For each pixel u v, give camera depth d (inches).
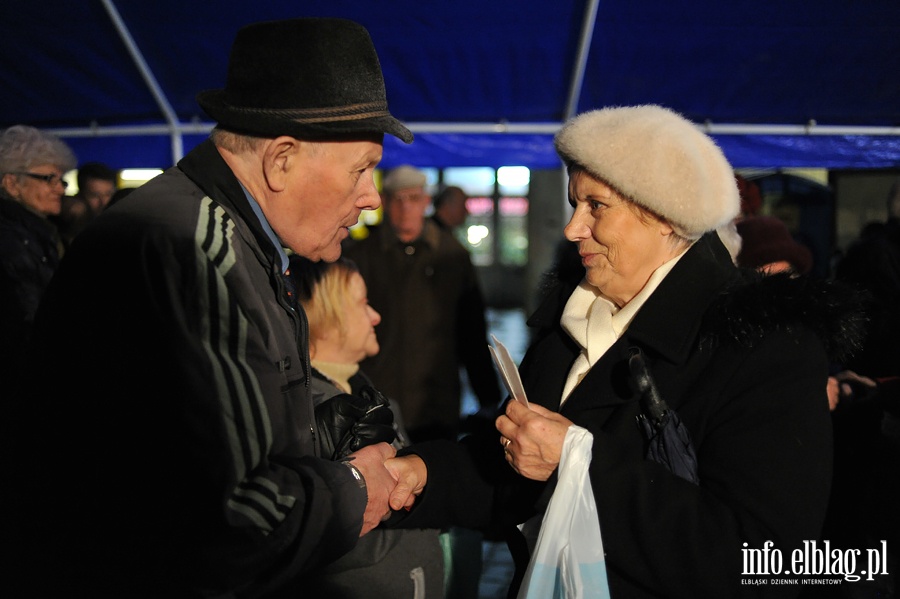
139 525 47.4
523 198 695.1
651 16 157.2
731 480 54.4
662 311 60.4
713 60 166.7
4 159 125.0
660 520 54.0
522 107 181.9
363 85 54.7
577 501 54.7
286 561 49.9
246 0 157.9
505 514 67.8
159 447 46.8
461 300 163.0
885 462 82.0
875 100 172.1
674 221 56.5
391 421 69.5
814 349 57.1
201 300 47.9
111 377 47.3
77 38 166.7
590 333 63.5
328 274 83.5
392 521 68.8
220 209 52.5
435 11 157.9
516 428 57.6
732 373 57.2
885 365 99.4
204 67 175.0
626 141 56.2
